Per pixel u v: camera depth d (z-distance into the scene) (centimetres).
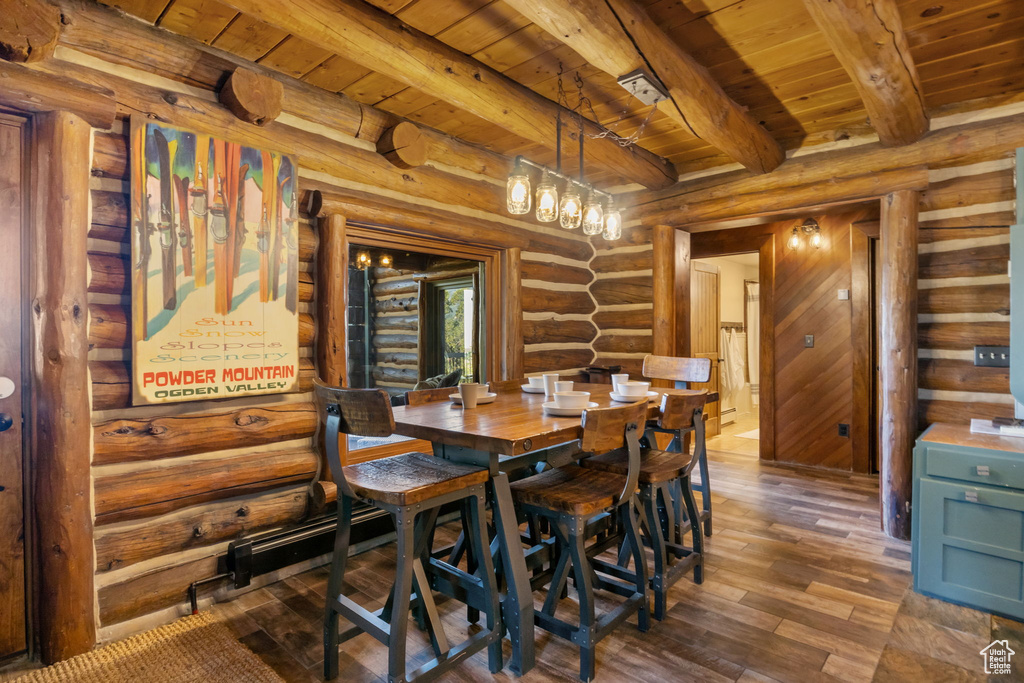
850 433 497
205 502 262
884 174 355
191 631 238
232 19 243
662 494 280
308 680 204
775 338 538
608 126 373
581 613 203
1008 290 334
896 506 338
